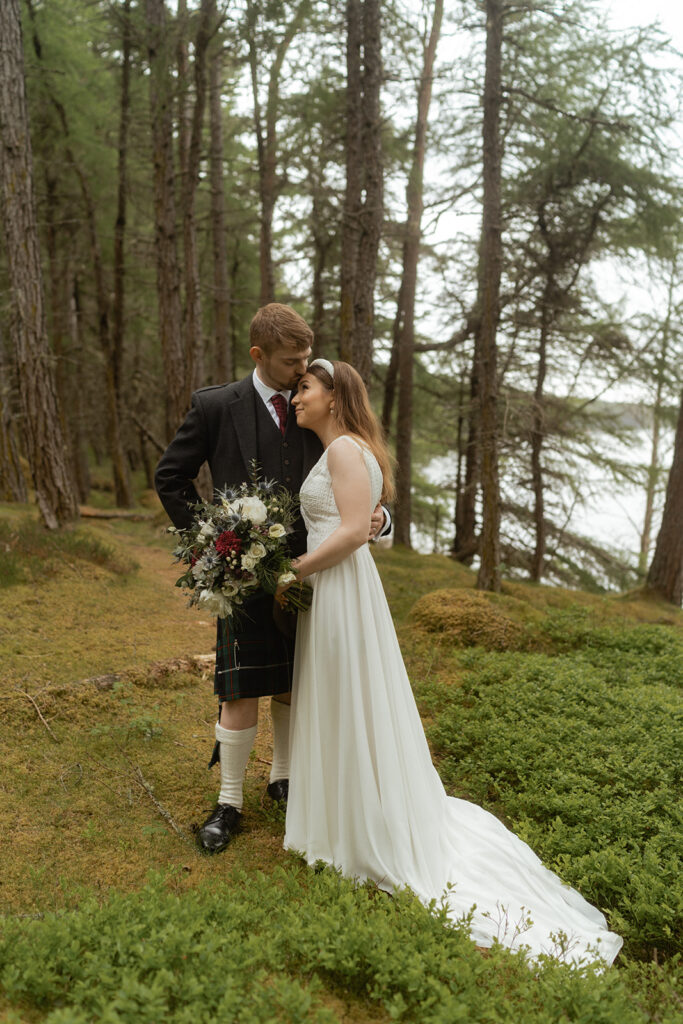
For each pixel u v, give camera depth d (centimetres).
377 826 277
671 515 1054
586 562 1386
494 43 779
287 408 311
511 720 445
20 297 745
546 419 1200
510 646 615
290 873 269
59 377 1697
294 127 1300
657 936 260
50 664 457
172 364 1266
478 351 1244
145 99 1402
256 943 212
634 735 416
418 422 1609
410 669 551
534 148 1136
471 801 367
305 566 281
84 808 319
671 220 1068
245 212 1650
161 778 353
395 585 853
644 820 325
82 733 384
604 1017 195
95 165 1483
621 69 991
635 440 1323
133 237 1579
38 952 197
